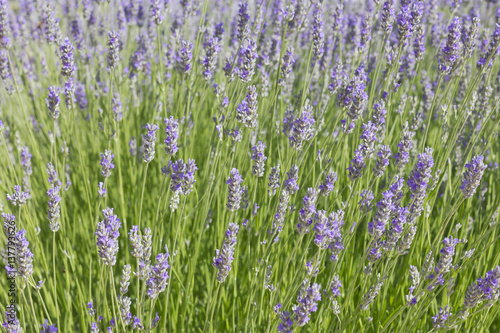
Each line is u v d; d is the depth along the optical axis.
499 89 4.32
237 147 3.29
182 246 3.10
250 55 2.78
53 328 2.07
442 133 3.18
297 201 3.34
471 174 2.13
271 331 2.35
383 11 3.11
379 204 2.07
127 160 4.16
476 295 2.13
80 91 4.43
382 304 2.77
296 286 2.27
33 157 4.14
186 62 3.14
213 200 3.48
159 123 4.16
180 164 2.20
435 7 4.38
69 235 3.47
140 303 2.25
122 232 3.36
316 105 3.94
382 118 2.80
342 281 3.04
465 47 3.02
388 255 2.33
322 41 3.13
